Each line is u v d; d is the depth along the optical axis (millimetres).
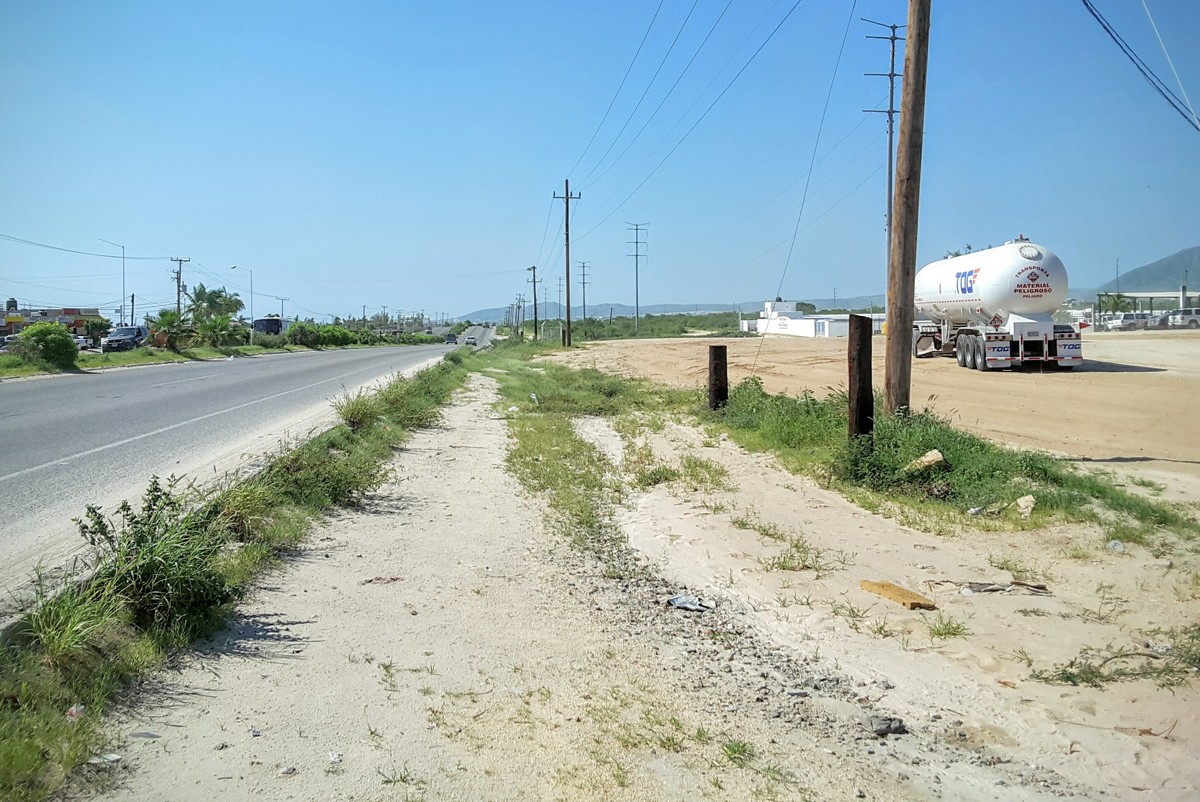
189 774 4270
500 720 5098
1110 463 13102
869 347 12938
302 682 5395
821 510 11086
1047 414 18859
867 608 7438
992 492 11070
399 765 4496
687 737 5102
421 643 6211
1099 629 6840
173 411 19859
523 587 7848
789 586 8094
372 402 17984
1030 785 4777
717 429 18375
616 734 5047
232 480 9938
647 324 141250
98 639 5320
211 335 59344
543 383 32875
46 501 9844
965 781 4805
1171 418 17891
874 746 5184
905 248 13750
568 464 14727
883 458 12336
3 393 24219
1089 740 5223
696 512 11094
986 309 29359
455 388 29391
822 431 15750
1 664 4859
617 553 9477
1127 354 33938
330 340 90438
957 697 5824
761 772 4746
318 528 9234
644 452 15617
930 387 24641
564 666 6043
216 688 5215
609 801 4320
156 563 5941
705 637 6953
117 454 13281
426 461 14297
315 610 6723
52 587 6391
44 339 35250
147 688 5109
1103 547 8930
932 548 9211
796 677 6207
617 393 28422
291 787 4227
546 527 10297
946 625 6918
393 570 7980
